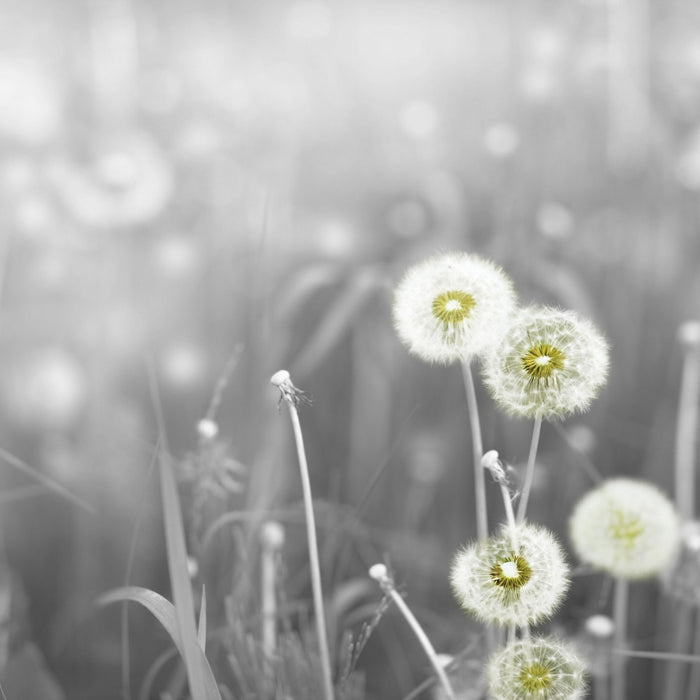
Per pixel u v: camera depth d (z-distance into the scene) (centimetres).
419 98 223
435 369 140
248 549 96
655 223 169
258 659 90
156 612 85
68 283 141
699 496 126
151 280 144
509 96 208
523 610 80
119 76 186
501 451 128
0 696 94
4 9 199
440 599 116
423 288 83
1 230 137
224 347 141
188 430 130
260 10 233
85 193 143
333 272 135
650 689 109
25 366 129
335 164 195
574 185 182
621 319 151
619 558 86
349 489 131
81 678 114
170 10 225
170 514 83
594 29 188
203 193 160
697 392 138
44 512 124
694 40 201
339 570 102
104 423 126
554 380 81
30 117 155
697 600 96
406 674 110
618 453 137
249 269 140
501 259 145
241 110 176
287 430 128
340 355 146
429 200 178
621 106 184
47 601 121
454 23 240
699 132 174
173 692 101
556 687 80
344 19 242
